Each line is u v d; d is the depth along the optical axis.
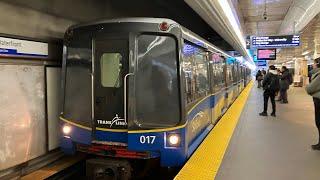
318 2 12.26
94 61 5.41
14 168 5.63
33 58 6.02
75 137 5.57
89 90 5.46
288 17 20.12
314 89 6.55
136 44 5.16
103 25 5.34
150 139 5.08
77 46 5.59
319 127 6.74
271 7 18.75
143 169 5.96
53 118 6.55
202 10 7.98
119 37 5.23
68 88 5.67
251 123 10.06
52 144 6.50
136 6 9.51
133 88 5.12
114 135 5.27
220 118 9.81
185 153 5.17
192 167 4.96
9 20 5.46
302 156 6.27
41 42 6.23
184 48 5.46
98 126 5.38
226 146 6.44
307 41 26.42
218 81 9.47
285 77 16.20
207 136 7.12
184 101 5.14
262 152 6.53
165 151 5.08
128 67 5.17
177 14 11.30
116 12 9.20
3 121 5.36
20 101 5.71
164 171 6.50
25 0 5.69
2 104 5.34
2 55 5.32
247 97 18.69
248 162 5.84
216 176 4.98
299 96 20.55
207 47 7.67
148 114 5.13
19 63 5.70
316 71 6.57
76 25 5.63
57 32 6.76
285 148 6.88
